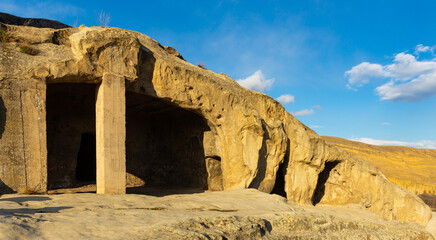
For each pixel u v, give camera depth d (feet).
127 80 41.91
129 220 21.79
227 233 21.88
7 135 33.55
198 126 59.21
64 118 56.29
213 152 55.67
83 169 62.49
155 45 54.70
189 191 54.24
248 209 34.35
